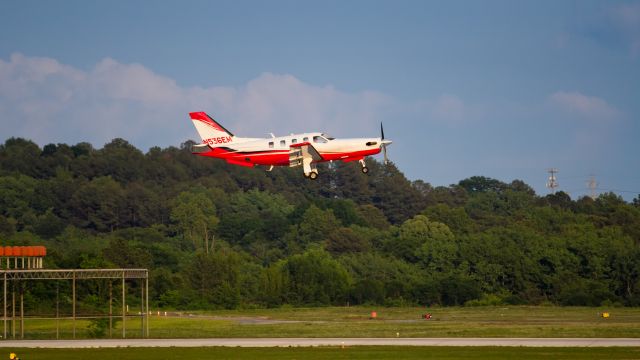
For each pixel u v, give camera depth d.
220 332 172.75
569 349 121.81
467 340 138.25
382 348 126.81
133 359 116.44
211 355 119.94
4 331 160.25
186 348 130.25
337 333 165.25
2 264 173.00
